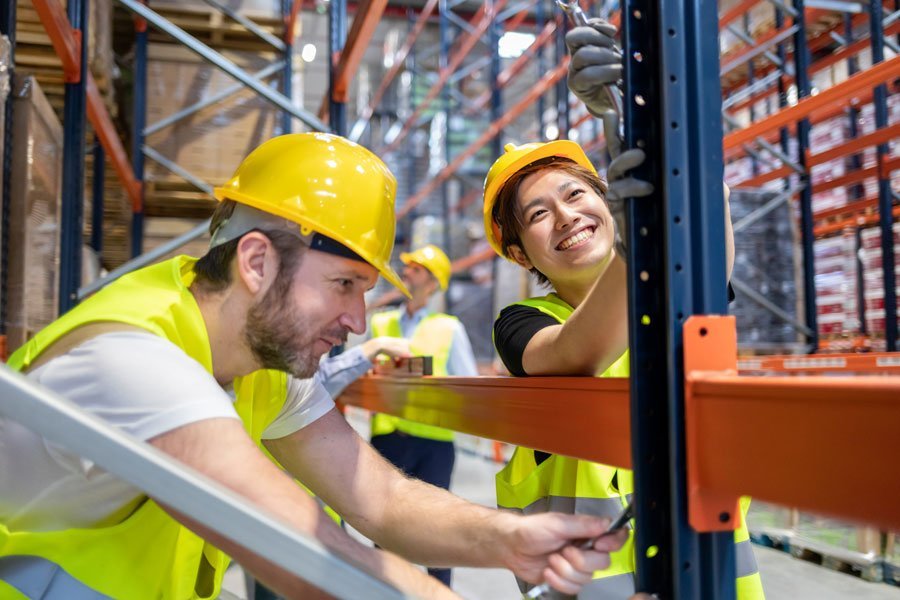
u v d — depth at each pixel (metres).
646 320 1.09
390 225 1.45
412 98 15.19
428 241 17.34
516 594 4.38
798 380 0.83
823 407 0.80
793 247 5.82
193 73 5.75
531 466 1.96
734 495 0.96
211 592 1.61
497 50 11.41
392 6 16.38
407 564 1.22
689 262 1.06
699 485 1.01
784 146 6.04
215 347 1.43
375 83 20.83
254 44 5.89
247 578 3.27
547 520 1.21
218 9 5.61
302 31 16.64
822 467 0.80
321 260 1.35
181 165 5.68
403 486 1.66
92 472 1.26
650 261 1.10
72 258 3.80
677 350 1.04
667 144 1.06
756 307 5.70
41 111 3.07
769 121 3.72
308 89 18.84
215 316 1.41
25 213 2.84
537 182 1.93
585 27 1.11
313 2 14.05
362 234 1.37
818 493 0.80
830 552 4.32
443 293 13.14
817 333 5.25
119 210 6.94
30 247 2.95
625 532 1.18
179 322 1.35
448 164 12.26
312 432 1.72
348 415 15.68
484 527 1.35
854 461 0.76
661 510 1.08
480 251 14.64
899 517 0.71
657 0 1.09
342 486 1.67
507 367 1.83
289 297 1.35
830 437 0.79
